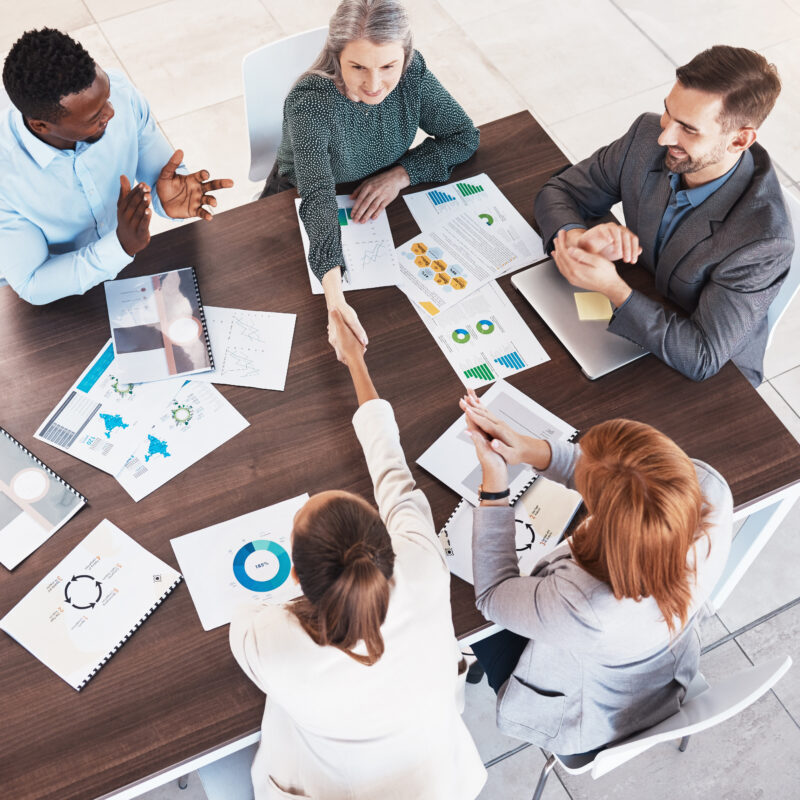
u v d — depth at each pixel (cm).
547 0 370
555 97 338
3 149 169
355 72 173
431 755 128
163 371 167
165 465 157
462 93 338
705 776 205
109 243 170
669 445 119
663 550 116
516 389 167
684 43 358
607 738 150
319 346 172
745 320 165
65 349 171
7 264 174
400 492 135
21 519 151
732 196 168
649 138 178
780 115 331
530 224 192
